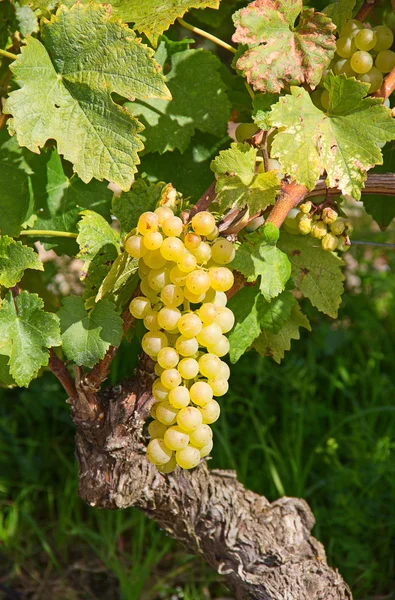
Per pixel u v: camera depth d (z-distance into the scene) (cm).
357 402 167
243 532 86
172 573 144
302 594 86
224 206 70
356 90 69
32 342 71
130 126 69
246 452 149
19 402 176
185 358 70
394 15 95
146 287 71
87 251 72
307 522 91
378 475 148
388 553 145
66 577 149
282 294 78
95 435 76
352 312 188
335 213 74
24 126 69
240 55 75
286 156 69
